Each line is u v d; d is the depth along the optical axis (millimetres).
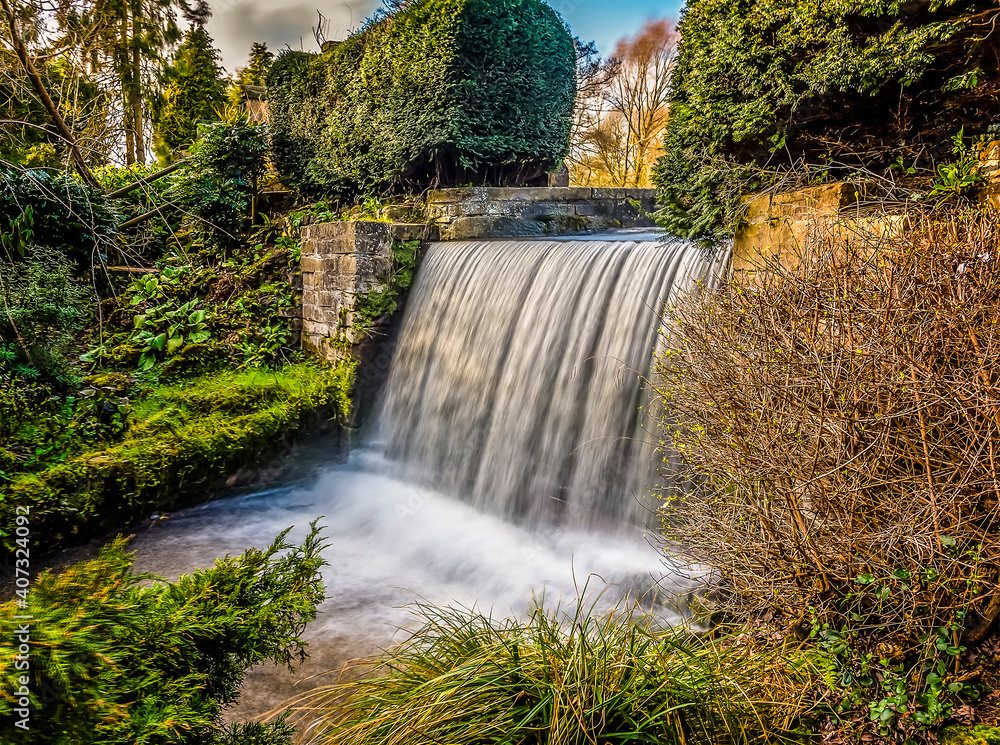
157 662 1853
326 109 10594
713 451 2975
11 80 9430
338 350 7855
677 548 3895
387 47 9406
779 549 2686
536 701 2320
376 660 3328
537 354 5957
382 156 9617
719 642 2826
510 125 9641
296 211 10328
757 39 4387
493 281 6762
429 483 6891
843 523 2521
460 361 6828
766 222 3939
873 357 2424
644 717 2260
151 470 5809
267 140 11656
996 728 2211
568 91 10453
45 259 7848
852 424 2482
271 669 3576
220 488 6434
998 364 2242
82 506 5316
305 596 2234
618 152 17891
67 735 1579
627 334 5176
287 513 6352
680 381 3348
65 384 6902
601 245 5902
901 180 3865
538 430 5766
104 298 9312
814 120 4449
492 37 9172
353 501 6633
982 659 2455
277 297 8922
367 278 7609
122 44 12102
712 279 4543
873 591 2551
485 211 8594
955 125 4066
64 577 1819
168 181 11031
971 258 2395
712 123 4797
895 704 2336
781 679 2557
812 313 2707
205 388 7336
